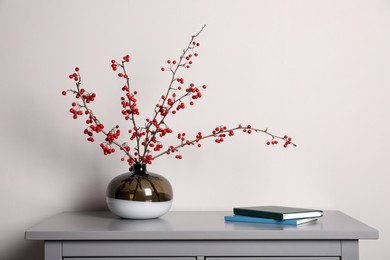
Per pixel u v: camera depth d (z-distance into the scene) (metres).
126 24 2.21
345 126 2.21
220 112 2.20
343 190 2.21
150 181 1.87
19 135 2.18
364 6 2.22
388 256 2.20
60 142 2.19
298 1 2.23
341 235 1.64
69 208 2.18
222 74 2.21
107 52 2.20
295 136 2.21
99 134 2.19
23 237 2.17
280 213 1.77
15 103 2.19
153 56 2.20
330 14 2.23
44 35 2.20
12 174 2.18
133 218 1.86
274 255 1.66
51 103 2.19
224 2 2.22
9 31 2.19
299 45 2.22
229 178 2.20
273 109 2.21
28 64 2.19
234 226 1.73
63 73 2.19
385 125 2.21
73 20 2.20
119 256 1.66
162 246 1.66
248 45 2.21
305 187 2.20
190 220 1.88
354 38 2.23
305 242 1.67
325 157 2.21
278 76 2.21
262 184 2.20
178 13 2.21
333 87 2.21
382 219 2.21
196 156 2.20
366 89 2.22
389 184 2.21
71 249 1.65
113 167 2.19
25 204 2.17
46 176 2.18
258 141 2.20
